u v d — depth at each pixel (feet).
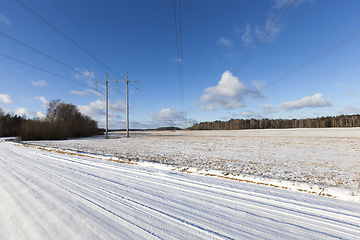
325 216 13.99
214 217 13.69
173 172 27.53
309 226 12.55
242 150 59.16
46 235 11.08
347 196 17.61
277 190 19.72
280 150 59.82
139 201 16.43
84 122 183.83
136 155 44.11
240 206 15.70
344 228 12.29
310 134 168.86
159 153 49.21
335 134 161.89
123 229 11.78
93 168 29.66
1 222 12.73
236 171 28.81
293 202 16.56
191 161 37.17
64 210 14.39
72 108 175.73
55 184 21.01
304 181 23.81
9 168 29.63
